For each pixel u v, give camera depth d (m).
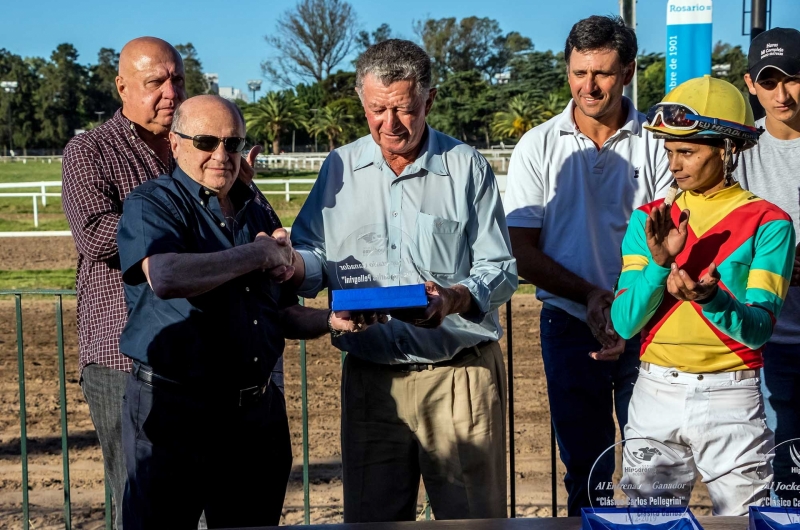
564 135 3.47
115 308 3.12
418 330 2.97
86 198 3.11
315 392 6.80
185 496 2.76
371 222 3.04
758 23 6.43
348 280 3.05
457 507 3.12
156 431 2.70
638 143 3.45
